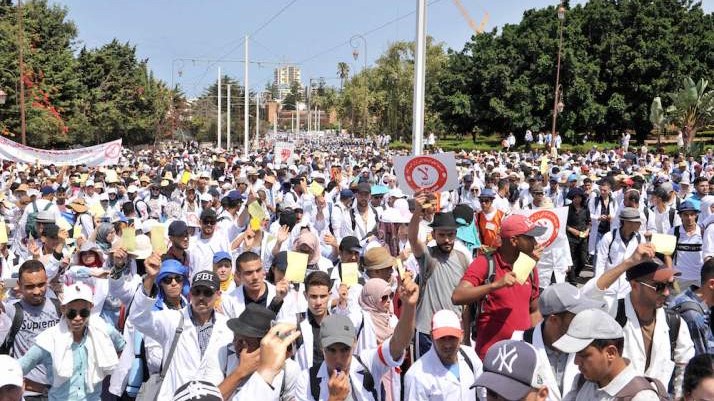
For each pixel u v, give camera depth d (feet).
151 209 52.65
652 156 122.52
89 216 44.50
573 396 13.69
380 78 270.67
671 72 212.64
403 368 22.41
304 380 16.20
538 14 227.61
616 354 12.62
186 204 51.70
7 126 154.40
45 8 198.70
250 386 13.70
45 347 19.58
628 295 17.04
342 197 39.09
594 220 43.68
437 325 16.47
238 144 318.65
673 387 17.30
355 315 20.45
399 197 40.19
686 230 33.17
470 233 31.30
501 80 218.59
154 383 20.02
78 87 191.21
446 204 50.16
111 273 23.11
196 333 18.79
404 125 270.26
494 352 12.32
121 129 211.61
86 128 183.93
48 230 28.50
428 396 16.52
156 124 239.91
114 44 231.71
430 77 261.24
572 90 209.77
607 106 215.31
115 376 21.71
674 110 183.32
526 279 18.86
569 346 12.59
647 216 39.22
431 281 22.67
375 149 220.23
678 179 60.29
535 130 217.15
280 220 33.01
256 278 21.01
